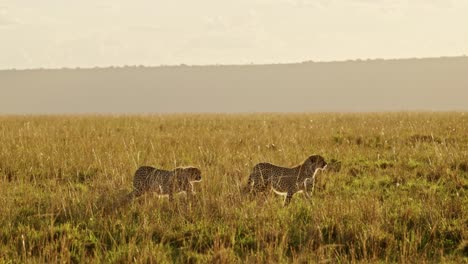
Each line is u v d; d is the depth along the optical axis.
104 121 91.62
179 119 98.44
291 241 27.78
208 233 28.36
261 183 34.22
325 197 34.50
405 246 26.27
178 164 44.50
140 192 33.75
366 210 30.62
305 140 57.56
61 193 33.56
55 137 61.00
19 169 43.03
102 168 41.94
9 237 28.06
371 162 46.09
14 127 75.81
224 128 77.00
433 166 42.47
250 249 27.23
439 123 77.06
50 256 25.28
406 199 34.53
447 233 28.75
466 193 36.56
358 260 25.92
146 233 28.20
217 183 36.00
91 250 27.11
